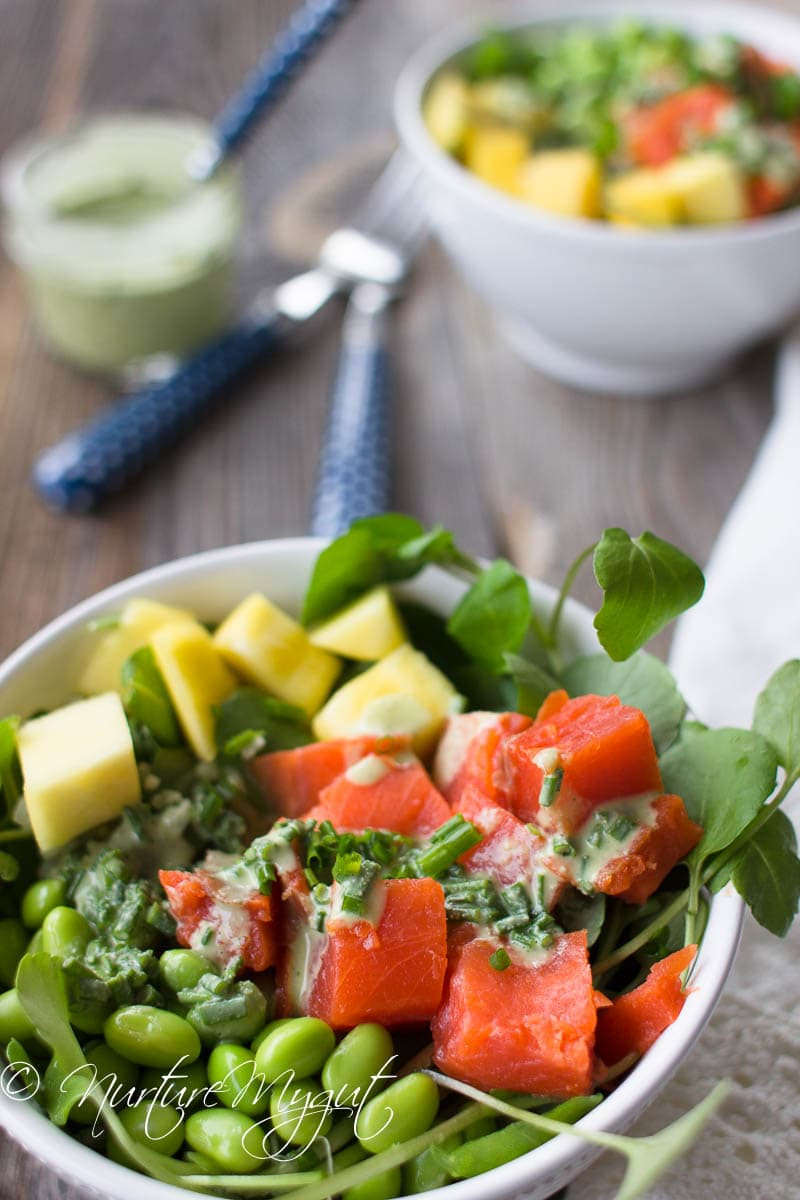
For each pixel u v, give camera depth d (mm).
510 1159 380
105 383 708
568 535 618
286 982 403
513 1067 384
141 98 878
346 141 864
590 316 629
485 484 639
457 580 466
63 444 648
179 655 444
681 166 638
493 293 664
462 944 396
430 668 455
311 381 711
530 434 669
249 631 456
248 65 916
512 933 397
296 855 409
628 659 431
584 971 390
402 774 429
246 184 831
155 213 689
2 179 797
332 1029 393
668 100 682
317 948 397
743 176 636
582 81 709
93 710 434
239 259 772
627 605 407
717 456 656
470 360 718
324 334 741
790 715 417
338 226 805
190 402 664
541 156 667
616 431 671
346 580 465
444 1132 382
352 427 641
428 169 628
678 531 620
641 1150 355
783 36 723
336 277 759
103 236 665
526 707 436
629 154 665
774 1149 429
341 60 925
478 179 659
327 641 464
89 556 612
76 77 892
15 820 432
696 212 628
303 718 459
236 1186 378
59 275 669
